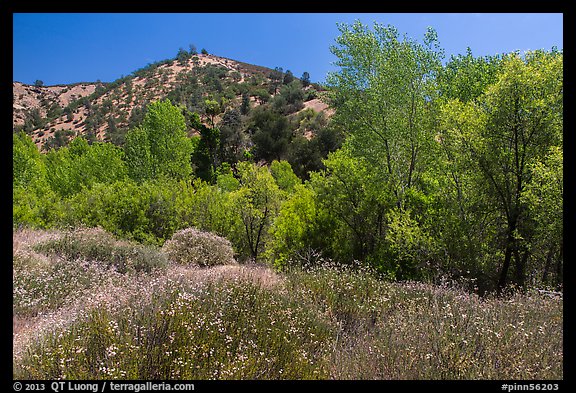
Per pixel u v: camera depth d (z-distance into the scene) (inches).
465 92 689.6
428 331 212.7
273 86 4478.3
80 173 1168.8
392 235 516.7
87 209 703.7
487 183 495.2
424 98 604.4
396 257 530.6
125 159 1362.0
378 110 600.4
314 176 629.9
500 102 462.6
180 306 187.8
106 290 255.4
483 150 477.4
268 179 768.3
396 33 606.2
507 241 481.1
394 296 331.0
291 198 670.5
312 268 408.5
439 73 648.4
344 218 606.9
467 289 421.1
